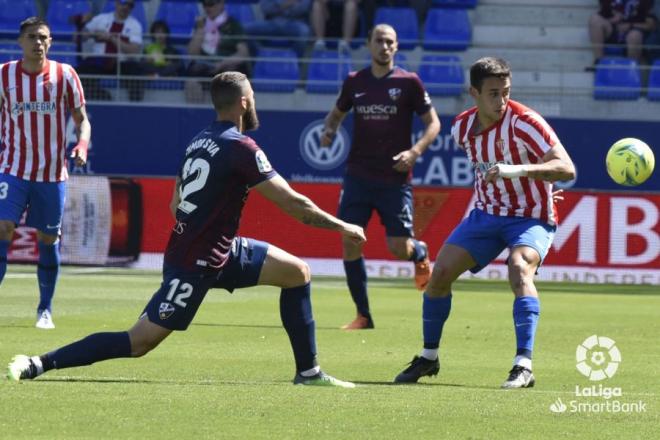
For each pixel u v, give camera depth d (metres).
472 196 44.34
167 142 50.59
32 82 24.25
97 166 50.59
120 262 44.38
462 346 23.25
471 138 18.70
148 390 15.90
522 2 58.88
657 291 39.84
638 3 56.03
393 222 27.84
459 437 13.09
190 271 16.12
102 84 52.09
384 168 27.59
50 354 16.27
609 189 49.81
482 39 58.41
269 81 51.38
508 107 18.34
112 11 56.19
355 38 55.47
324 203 44.50
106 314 28.06
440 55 56.62
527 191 18.44
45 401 14.73
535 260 18.17
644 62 55.84
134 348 16.23
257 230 44.34
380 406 15.06
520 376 17.33
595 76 55.72
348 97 27.84
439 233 44.44
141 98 52.50
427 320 18.39
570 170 17.64
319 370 17.12
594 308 32.69
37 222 24.67
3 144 24.48
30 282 37.25
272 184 15.91
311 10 55.78
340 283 40.84
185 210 16.19
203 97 52.19
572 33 58.44
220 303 32.69
